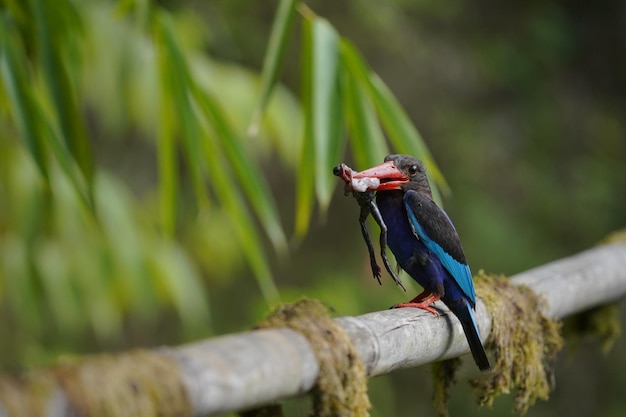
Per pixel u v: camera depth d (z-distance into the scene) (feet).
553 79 76.89
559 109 75.97
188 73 25.71
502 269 67.00
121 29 33.81
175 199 28.45
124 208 35.65
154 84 34.12
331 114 24.44
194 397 11.99
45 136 23.39
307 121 25.93
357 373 14.83
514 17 76.43
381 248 19.70
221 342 12.96
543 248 69.92
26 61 25.57
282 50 24.61
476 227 67.31
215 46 60.39
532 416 65.26
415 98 69.10
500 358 21.20
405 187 22.22
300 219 26.89
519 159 72.69
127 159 61.57
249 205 63.72
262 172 64.39
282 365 13.33
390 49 67.21
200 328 58.95
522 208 71.20
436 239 21.24
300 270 64.34
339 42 24.72
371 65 67.26
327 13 63.98
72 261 35.32
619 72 81.05
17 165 33.42
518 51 75.36
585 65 78.64
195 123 26.00
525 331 21.68
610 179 75.25
